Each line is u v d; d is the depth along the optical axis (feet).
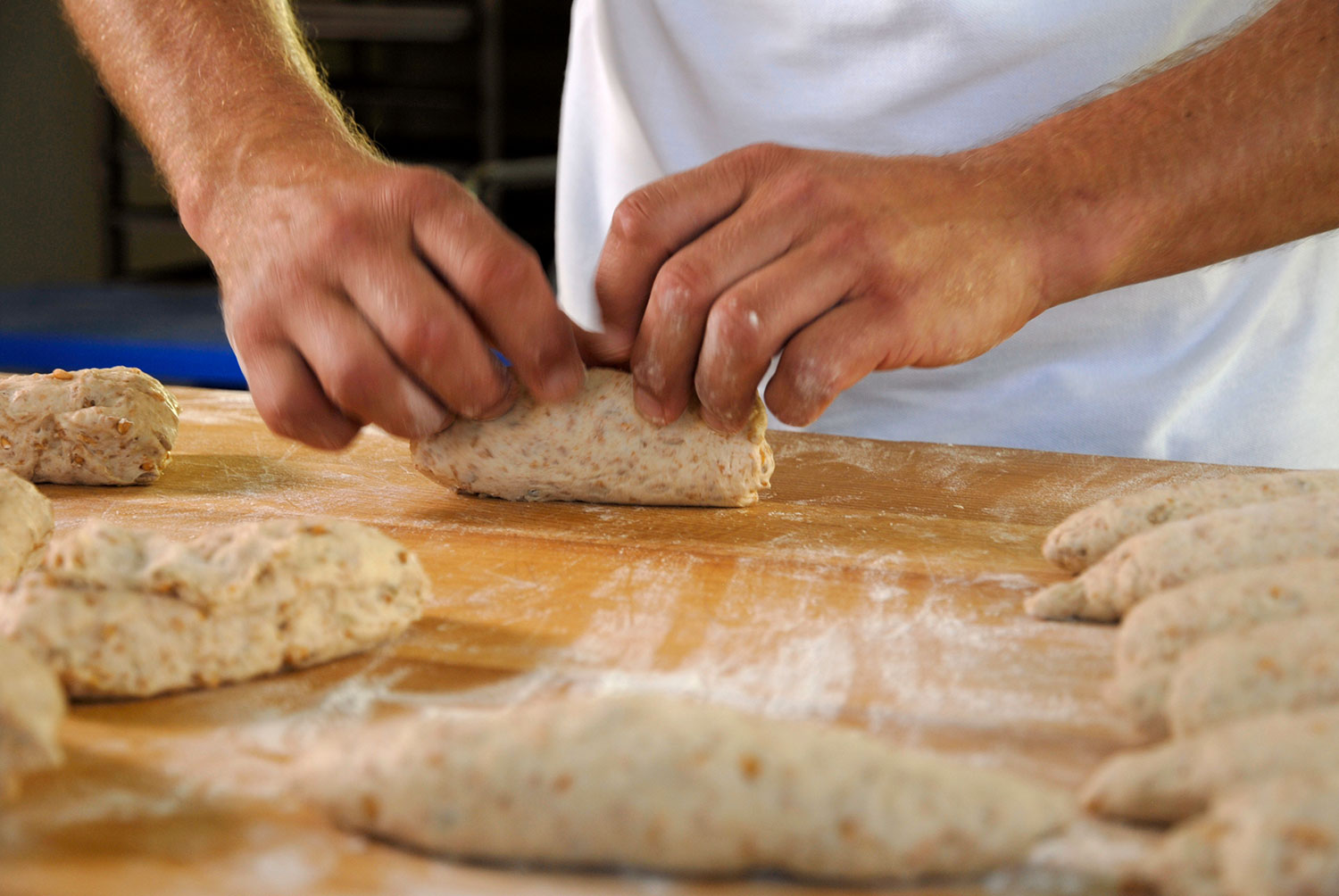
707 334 4.22
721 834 2.41
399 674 3.43
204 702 3.20
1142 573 3.78
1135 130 4.94
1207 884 2.26
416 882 2.40
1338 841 2.14
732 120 7.33
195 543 3.44
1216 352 6.94
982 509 5.22
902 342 4.27
